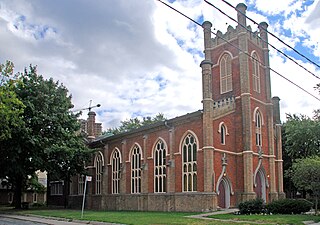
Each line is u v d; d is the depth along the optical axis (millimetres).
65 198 55781
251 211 30359
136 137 44312
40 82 44156
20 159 43344
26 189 67625
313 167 29781
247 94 38719
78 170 47344
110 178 47812
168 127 39438
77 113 48188
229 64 41656
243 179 37250
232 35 41875
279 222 23750
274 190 40844
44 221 29344
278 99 45000
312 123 46781
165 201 38188
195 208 34656
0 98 34469
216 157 35562
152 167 41156
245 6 40969
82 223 27484
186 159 37000
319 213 30266
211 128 35125
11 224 26469
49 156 43531
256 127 40406
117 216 30797
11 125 38875
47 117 42719
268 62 43719
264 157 40625
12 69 34875
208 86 35719
